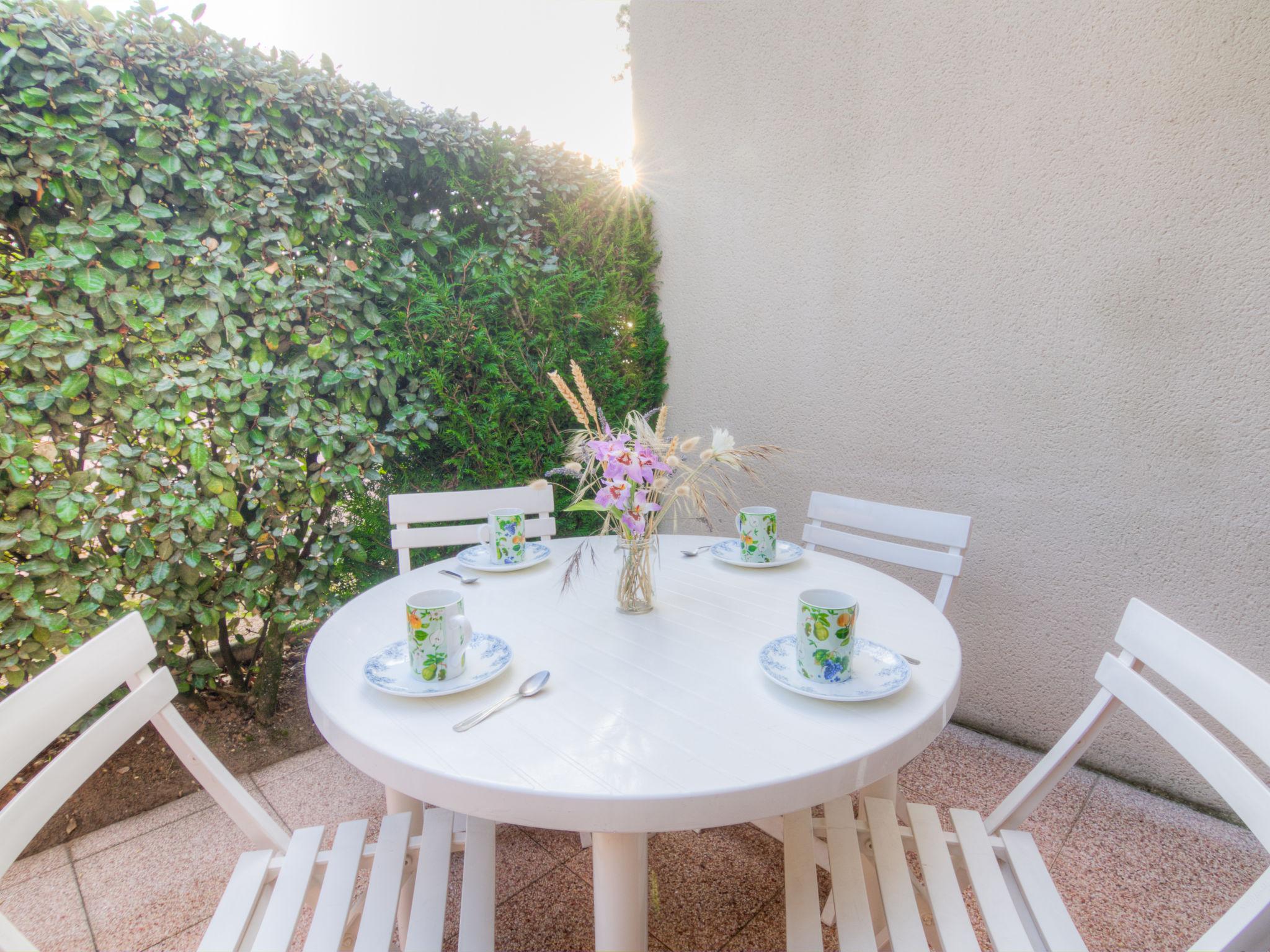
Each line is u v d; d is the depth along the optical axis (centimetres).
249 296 201
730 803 65
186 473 199
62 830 176
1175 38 164
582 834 172
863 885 95
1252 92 156
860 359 235
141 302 181
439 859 102
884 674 88
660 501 117
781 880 154
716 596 126
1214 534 170
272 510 214
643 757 71
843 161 233
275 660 229
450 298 227
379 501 241
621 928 87
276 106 198
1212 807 175
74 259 170
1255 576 165
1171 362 172
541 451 251
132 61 176
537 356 249
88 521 181
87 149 171
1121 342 179
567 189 266
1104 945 134
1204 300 166
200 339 197
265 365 204
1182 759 179
